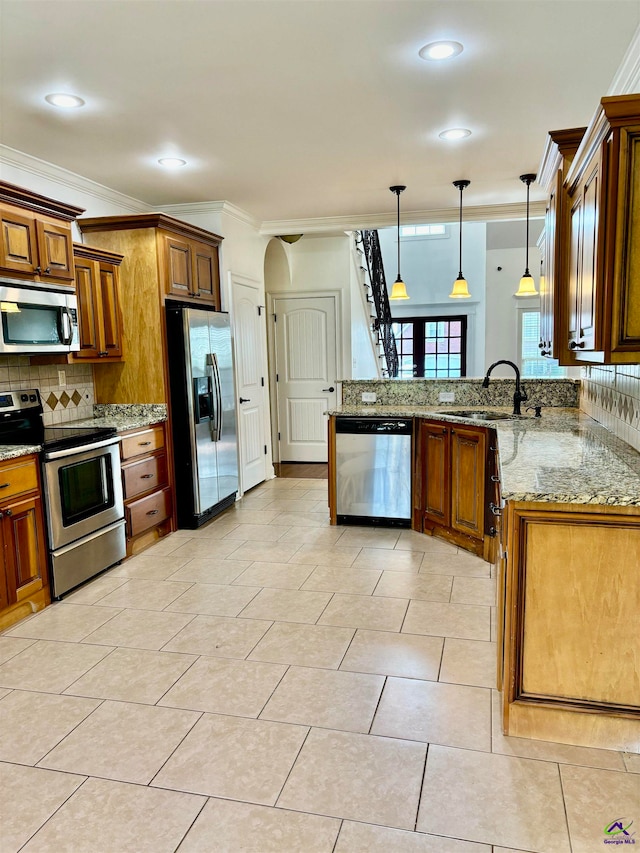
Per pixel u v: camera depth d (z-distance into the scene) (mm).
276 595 3242
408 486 4289
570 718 1992
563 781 1828
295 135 3371
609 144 1855
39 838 1650
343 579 3441
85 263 3793
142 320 4207
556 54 2488
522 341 10047
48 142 3369
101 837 1650
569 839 1610
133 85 2662
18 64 2438
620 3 2100
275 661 2559
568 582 1938
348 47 2385
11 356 3588
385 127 3291
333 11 2115
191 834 1652
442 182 4453
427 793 1785
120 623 2957
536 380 4453
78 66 2471
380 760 1932
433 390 4695
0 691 2383
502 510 2184
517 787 1803
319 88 2760
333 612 3012
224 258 5023
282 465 6934
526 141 3566
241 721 2152
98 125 3129
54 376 3938
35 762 1962
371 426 4301
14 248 3070
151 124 3137
